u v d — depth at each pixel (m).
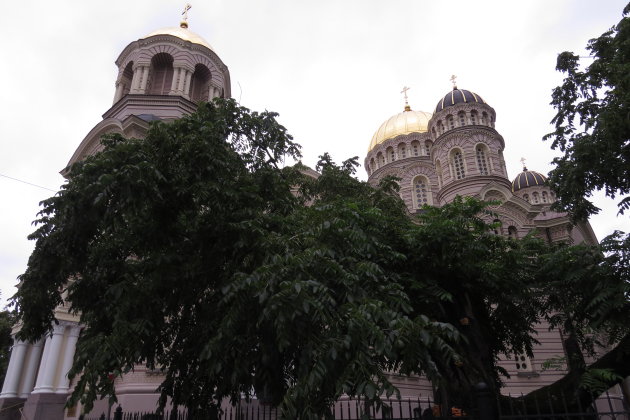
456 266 10.17
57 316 23.55
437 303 10.08
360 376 5.82
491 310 12.71
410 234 10.31
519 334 12.33
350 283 7.00
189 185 8.77
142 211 8.37
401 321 6.26
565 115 14.78
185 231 9.17
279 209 10.45
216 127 9.81
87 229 8.33
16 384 26.44
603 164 12.95
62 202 8.03
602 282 9.81
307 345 6.54
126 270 8.97
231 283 6.75
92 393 6.93
